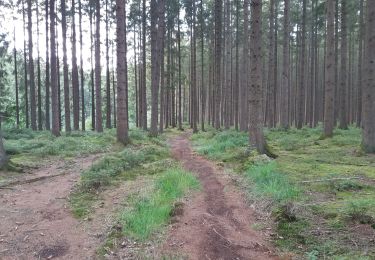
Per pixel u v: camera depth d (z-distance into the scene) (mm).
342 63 25750
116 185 9250
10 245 5660
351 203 6555
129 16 35250
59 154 14602
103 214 7020
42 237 5969
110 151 16094
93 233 6117
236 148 14805
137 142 18828
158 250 5363
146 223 6145
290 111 47344
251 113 12961
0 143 10961
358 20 32875
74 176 10508
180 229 6164
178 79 41938
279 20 39125
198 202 7770
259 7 12664
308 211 6652
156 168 11344
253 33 12734
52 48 22641
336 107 36594
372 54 13336
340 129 25938
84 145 16797
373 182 8672
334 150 14414
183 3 33938
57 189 8922
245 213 7105
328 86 18844
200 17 34844
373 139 13344
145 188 8680
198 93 61281
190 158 14500
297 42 39312
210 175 10570
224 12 35688
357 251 5059
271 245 5609
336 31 30672
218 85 30375
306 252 5219
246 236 5961
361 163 11445
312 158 12438
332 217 6312
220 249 5453
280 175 8938
